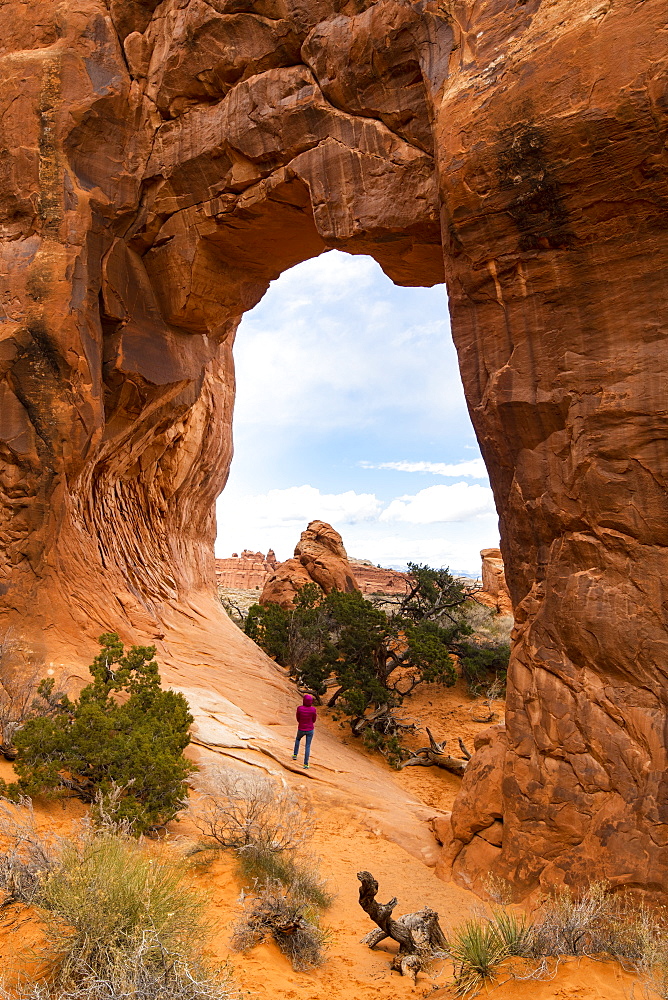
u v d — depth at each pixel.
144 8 13.45
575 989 4.96
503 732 9.21
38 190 12.91
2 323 12.80
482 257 8.53
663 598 7.26
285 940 5.84
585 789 7.46
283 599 28.27
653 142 7.16
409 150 10.51
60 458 12.77
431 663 19.27
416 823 10.37
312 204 11.38
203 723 11.57
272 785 10.15
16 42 13.77
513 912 7.34
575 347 7.99
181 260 13.71
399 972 5.81
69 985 4.31
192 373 15.53
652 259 7.46
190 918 5.16
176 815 8.30
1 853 5.74
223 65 12.38
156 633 14.48
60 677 11.20
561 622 7.96
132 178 13.44
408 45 10.11
